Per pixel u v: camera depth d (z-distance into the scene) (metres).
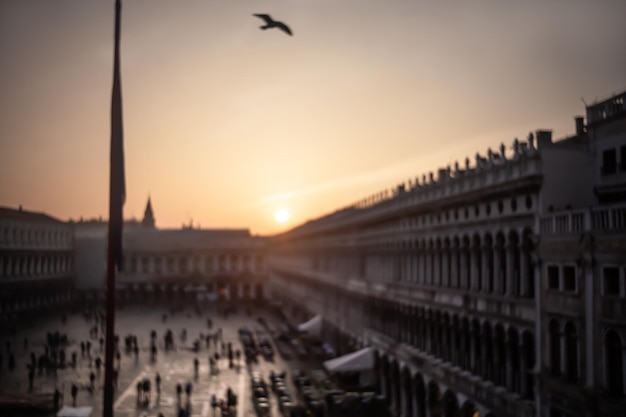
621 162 39.91
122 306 185.38
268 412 65.81
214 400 66.44
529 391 42.25
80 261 160.50
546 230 39.75
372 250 80.00
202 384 80.75
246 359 96.56
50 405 64.06
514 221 44.06
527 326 41.88
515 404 42.72
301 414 62.59
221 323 144.50
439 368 55.47
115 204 37.03
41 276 137.00
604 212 34.12
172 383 81.00
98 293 162.25
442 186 55.94
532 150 41.62
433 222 59.12
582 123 47.72
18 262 125.75
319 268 118.19
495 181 46.38
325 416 63.31
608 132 41.00
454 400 53.97
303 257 140.75
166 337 106.75
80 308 156.88
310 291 128.38
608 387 33.31
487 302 47.47
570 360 37.06
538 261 40.22
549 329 39.06
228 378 84.56
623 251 32.09
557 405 37.69
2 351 95.62
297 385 77.69
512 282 44.41
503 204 46.16
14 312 121.81
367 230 82.50
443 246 56.50
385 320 72.75
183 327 135.62
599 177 41.62
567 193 41.41
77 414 52.38
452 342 53.88
